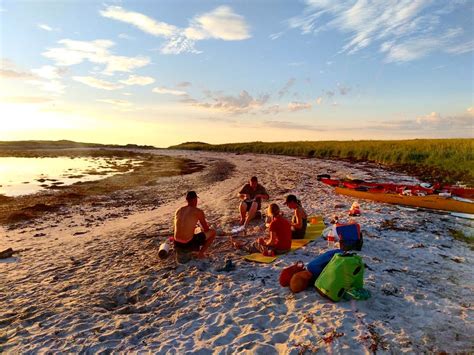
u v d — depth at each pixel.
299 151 56.28
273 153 63.62
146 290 7.04
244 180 26.48
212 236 8.56
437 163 27.19
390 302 5.76
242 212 11.53
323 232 9.84
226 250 9.00
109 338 5.29
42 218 15.59
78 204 18.86
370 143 50.88
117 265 8.69
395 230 10.23
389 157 33.31
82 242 11.25
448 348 4.45
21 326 5.84
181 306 6.23
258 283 6.85
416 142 43.97
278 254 8.36
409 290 6.22
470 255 8.22
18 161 62.53
